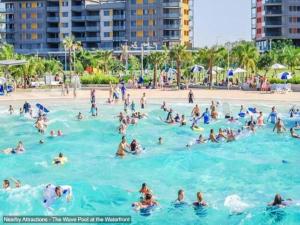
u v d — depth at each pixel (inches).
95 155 1293.1
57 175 1098.1
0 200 891.4
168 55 3420.3
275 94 2748.5
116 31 5807.1
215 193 964.0
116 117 1908.2
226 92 2920.8
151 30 5664.4
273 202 866.1
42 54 5708.7
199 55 3356.3
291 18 5713.6
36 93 2957.7
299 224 786.8
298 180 1052.5
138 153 1288.1
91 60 4569.4
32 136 1565.0
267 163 1191.6
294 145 1390.3
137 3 5684.1
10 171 1131.3
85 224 798.5
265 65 3764.8
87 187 983.6
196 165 1181.1
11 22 6008.9
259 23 6087.6
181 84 3292.3
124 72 4682.6
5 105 2331.4
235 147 1362.0
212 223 797.2
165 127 1691.7
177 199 894.4
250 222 796.6
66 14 5910.4
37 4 5920.3
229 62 3612.2
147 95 2778.1
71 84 3395.7
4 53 3703.3
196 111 1881.2
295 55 3718.0
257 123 1674.5
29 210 854.5
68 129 1679.4
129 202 905.5
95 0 6166.3
